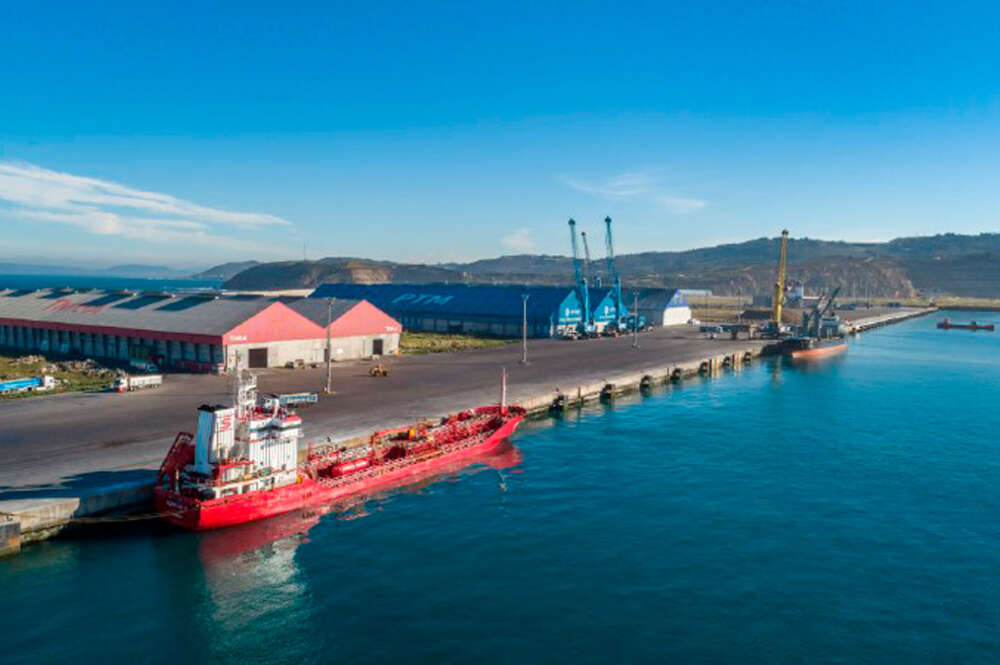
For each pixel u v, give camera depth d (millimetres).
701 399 88000
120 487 40469
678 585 33750
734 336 156625
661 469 54156
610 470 53750
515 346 130375
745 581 34406
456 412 64750
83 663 26562
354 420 60250
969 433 68938
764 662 27328
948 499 47906
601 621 30188
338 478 46156
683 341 148875
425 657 27234
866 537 40594
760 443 63500
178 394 70688
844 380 108125
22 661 26562
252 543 38219
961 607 32219
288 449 43562
